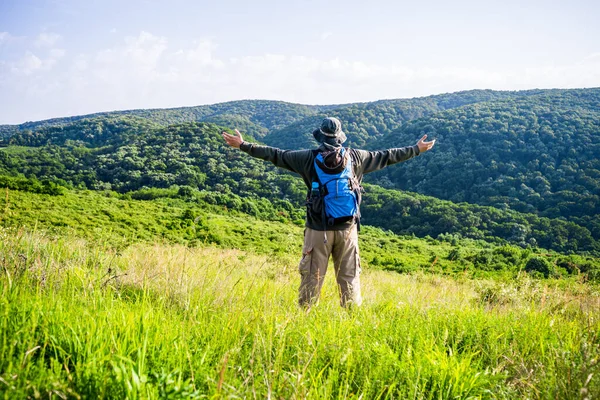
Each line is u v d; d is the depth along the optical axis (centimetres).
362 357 216
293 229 5853
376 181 11525
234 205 7300
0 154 11219
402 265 3612
